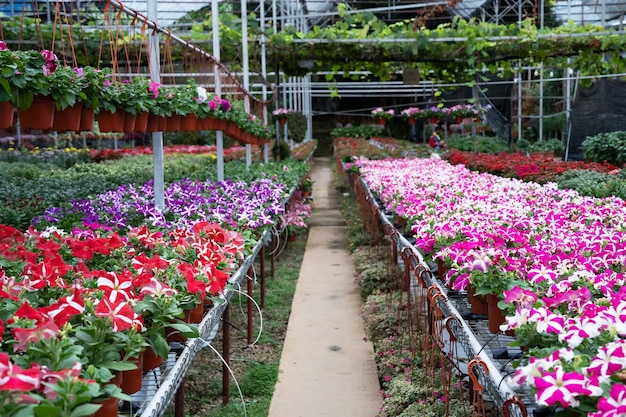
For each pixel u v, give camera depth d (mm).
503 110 22859
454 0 13023
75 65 3973
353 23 12164
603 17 14469
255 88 18922
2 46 2947
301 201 11445
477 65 12617
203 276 3094
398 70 15258
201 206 5875
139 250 3859
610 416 1575
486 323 3393
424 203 5641
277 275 7805
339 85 28094
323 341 5320
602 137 13055
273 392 4344
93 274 2822
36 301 2695
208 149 20641
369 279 6660
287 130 19938
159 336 2479
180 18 15391
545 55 12555
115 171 12117
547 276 2881
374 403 4094
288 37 11969
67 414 1641
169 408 4102
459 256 3311
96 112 3967
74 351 1904
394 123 32938
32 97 3127
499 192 6875
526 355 2234
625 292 2578
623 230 4219
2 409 1581
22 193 7914
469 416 3352
